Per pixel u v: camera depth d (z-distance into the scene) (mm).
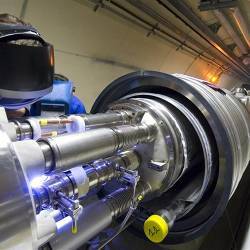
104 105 1343
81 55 2369
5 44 787
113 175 774
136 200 843
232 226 1498
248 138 1277
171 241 1098
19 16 1684
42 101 1166
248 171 2238
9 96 835
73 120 764
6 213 341
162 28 3365
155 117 915
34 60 841
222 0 2725
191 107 1104
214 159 1025
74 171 622
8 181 351
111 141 692
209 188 1058
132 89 1274
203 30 3725
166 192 1123
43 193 521
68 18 2033
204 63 5938
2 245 335
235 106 1334
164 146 883
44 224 480
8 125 547
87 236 670
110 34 2604
